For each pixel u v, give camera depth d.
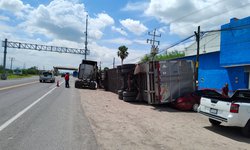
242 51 21.03
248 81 22.14
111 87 29.39
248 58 20.41
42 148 5.89
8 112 10.77
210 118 9.88
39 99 16.38
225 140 7.77
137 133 8.05
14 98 16.41
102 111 12.69
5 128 7.79
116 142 6.80
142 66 17.39
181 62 16.31
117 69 25.61
